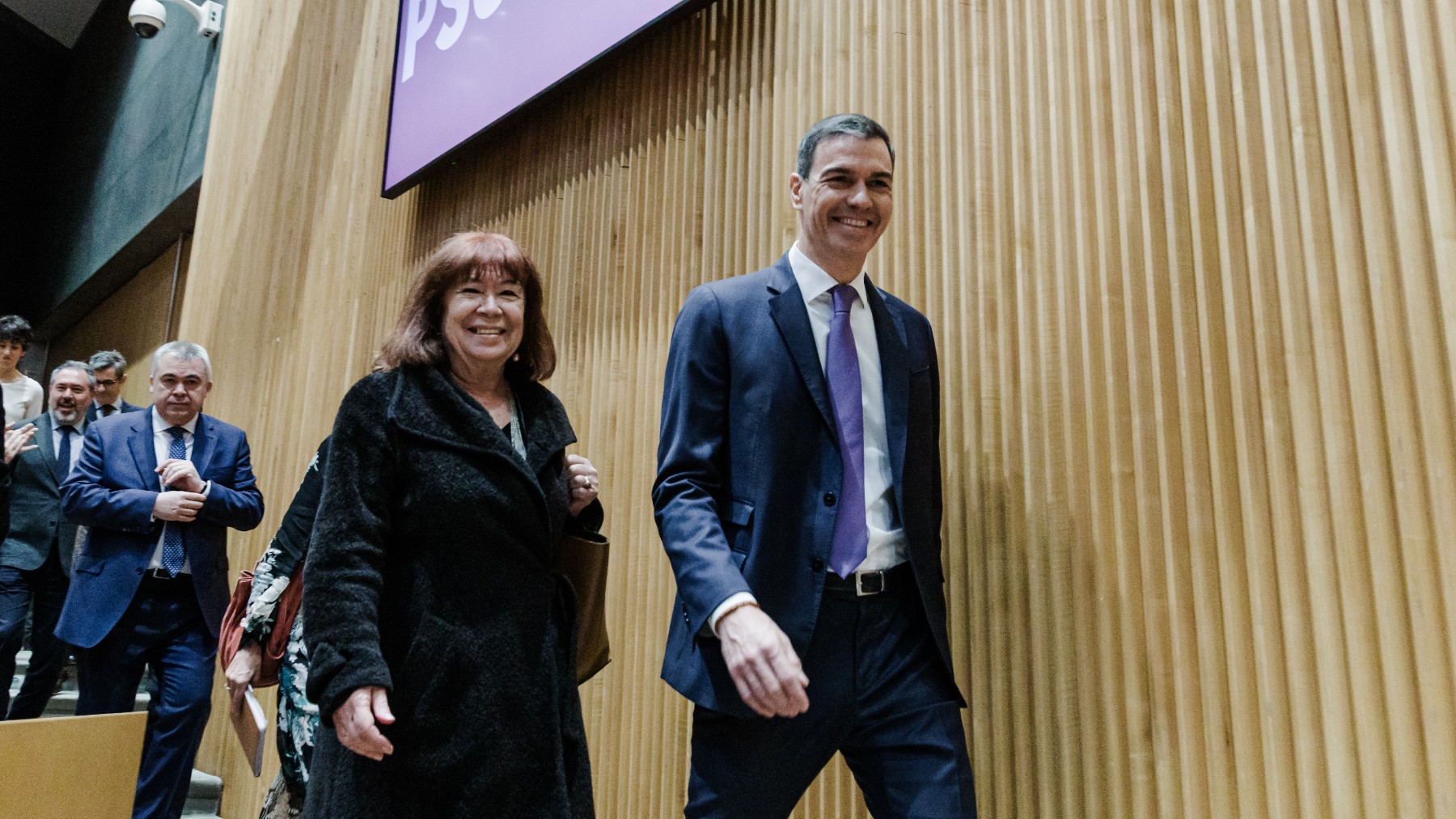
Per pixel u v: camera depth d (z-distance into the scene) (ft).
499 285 5.64
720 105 9.72
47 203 37.83
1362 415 5.33
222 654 6.96
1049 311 6.68
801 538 5.21
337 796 4.83
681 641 5.32
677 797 8.54
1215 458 5.84
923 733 5.08
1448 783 4.83
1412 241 5.31
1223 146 6.05
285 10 19.43
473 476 5.14
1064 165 6.79
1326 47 5.74
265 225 18.20
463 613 4.99
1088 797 6.00
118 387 15.42
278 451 15.84
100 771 5.72
